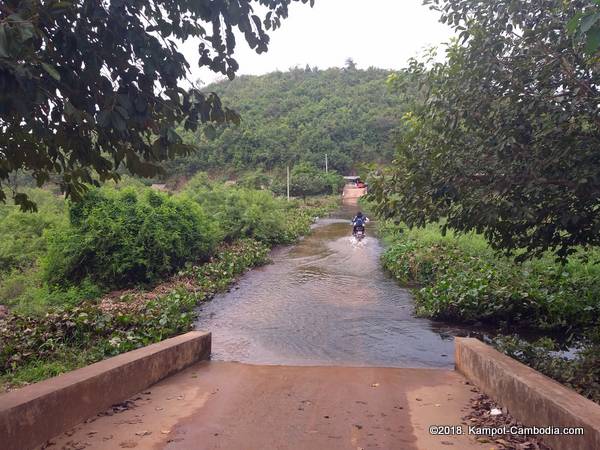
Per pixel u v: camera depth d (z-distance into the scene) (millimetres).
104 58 3662
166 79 3938
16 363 7047
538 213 6332
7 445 3578
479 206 6207
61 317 8602
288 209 37312
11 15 2787
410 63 7297
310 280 14891
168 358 6496
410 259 14836
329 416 4973
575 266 11398
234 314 11133
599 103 5883
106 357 7465
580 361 6531
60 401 4230
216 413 4992
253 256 17531
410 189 6895
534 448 4027
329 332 9688
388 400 5562
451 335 9438
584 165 5699
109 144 4203
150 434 4336
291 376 6676
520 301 9680
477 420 4844
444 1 6805
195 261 15359
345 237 26047
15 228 18312
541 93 6059
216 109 4211
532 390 4316
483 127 6551
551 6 6172
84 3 3469
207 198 22359
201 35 4121
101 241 12992
